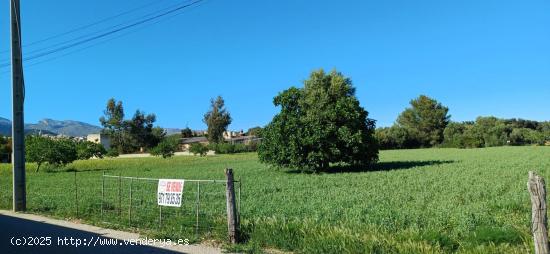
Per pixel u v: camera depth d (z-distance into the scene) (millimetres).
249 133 170500
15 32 18297
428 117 111250
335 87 74125
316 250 9523
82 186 28609
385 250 8984
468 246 9289
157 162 64938
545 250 7293
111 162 65750
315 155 34656
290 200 17953
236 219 10852
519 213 13430
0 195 22719
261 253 9797
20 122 18062
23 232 12625
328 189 22375
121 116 129750
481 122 116312
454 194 18562
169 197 12195
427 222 12031
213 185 25641
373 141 37438
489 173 28578
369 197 18141
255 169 42094
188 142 159500
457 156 57156
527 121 125812
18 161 17828
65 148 53094
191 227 12211
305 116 36688
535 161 40031
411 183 23812
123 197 20406
